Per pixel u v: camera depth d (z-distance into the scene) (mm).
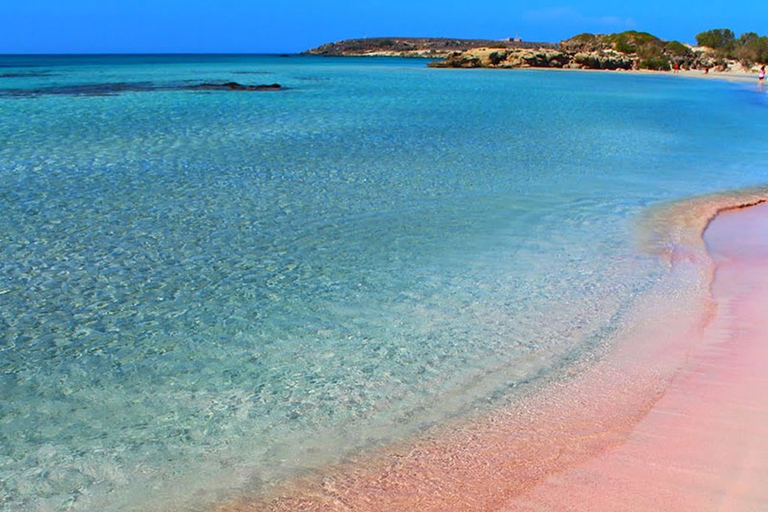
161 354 7055
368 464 5102
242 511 4605
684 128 26344
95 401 6148
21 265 9711
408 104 35281
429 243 10836
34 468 5145
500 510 4441
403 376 6512
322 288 8883
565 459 5031
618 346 7074
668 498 4488
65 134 22359
